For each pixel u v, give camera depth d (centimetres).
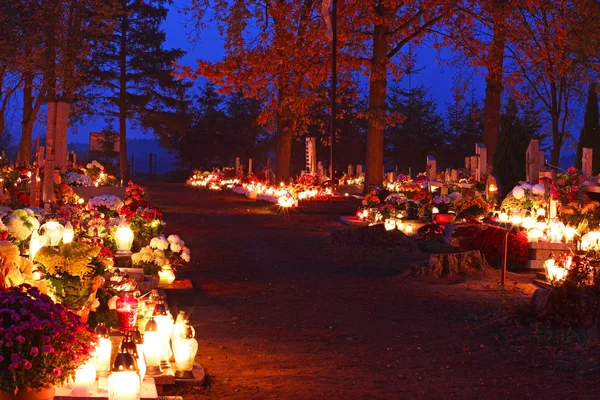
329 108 3862
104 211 1712
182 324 784
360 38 3572
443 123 7988
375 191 2900
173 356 815
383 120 3512
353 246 2002
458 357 896
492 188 2247
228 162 8581
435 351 930
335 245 2022
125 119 6906
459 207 2205
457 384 782
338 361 886
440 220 2292
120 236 1345
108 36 4275
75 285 819
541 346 923
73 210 1535
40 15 3781
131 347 617
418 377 812
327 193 3609
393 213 2553
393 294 1353
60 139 2016
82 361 580
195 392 749
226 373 827
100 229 1365
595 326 972
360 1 3472
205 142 8381
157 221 1546
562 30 3441
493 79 3588
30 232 1072
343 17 3491
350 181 5066
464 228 1711
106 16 4069
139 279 1201
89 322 873
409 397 738
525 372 821
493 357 890
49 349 546
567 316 1023
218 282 1497
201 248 2038
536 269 1644
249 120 8394
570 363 845
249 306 1249
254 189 4566
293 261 1802
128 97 6988
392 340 998
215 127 8369
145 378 733
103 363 684
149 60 6825
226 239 2261
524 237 1658
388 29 3569
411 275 1534
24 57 3762
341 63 3606
